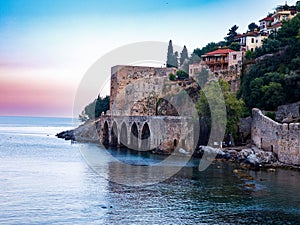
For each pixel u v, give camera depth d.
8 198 55.34
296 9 191.25
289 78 113.25
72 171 79.81
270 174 76.69
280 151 90.69
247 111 118.94
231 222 46.03
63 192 59.41
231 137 111.50
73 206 51.53
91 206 51.62
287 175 75.69
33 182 67.00
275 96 114.25
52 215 47.66
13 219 46.03
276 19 191.50
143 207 51.44
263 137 98.81
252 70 134.00
